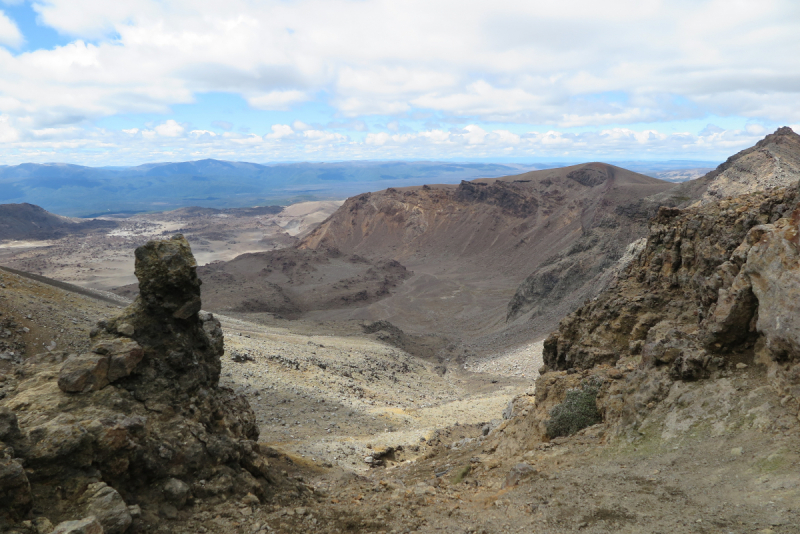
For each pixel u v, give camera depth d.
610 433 17.41
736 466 11.92
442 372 91.94
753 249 16.58
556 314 110.12
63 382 13.74
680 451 13.86
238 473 15.22
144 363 15.85
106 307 51.94
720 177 122.19
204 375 17.98
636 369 19.98
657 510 11.03
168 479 13.09
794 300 14.30
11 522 9.30
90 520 9.53
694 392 15.77
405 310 175.88
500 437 23.53
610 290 35.47
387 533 11.89
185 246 17.31
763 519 9.35
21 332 35.12
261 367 53.81
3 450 10.22
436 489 16.19
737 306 16.28
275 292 178.25
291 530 12.16
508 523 11.94
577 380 23.28
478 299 187.50
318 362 64.00
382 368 76.75
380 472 26.61
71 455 11.15
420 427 44.12
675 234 32.50
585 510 11.80
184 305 16.97
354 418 44.41
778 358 14.55
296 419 41.47
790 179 98.44
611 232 155.38
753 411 13.60
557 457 16.92
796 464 10.89
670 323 23.94
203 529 11.87
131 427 12.91
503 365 84.88
